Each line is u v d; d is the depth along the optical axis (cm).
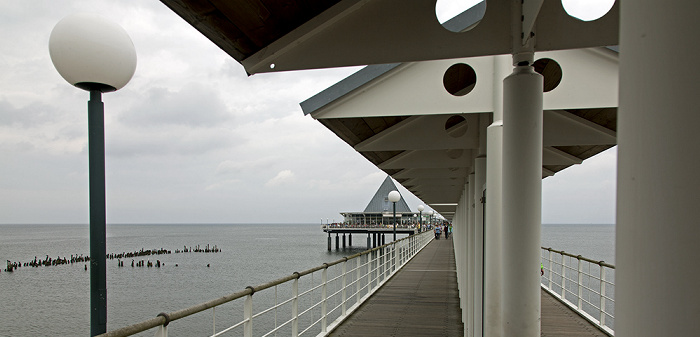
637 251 78
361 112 390
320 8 214
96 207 261
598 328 668
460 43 229
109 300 2608
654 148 76
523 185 236
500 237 342
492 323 339
